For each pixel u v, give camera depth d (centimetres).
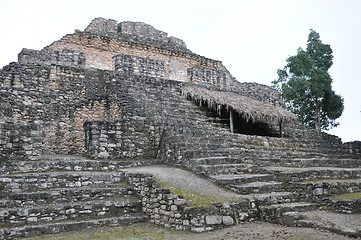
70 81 1612
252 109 1708
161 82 1800
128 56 1922
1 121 1309
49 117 1429
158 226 890
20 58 1797
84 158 1278
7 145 1098
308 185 980
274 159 1365
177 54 2644
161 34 2945
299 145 1822
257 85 2525
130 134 1324
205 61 2772
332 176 1195
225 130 1612
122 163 1211
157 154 1352
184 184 969
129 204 969
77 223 848
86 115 1526
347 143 2022
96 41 2342
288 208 879
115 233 813
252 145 1562
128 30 2769
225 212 830
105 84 1664
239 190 936
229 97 1792
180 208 833
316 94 2748
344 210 874
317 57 2786
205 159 1128
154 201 931
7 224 804
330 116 2925
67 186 1006
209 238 730
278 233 750
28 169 1045
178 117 1525
